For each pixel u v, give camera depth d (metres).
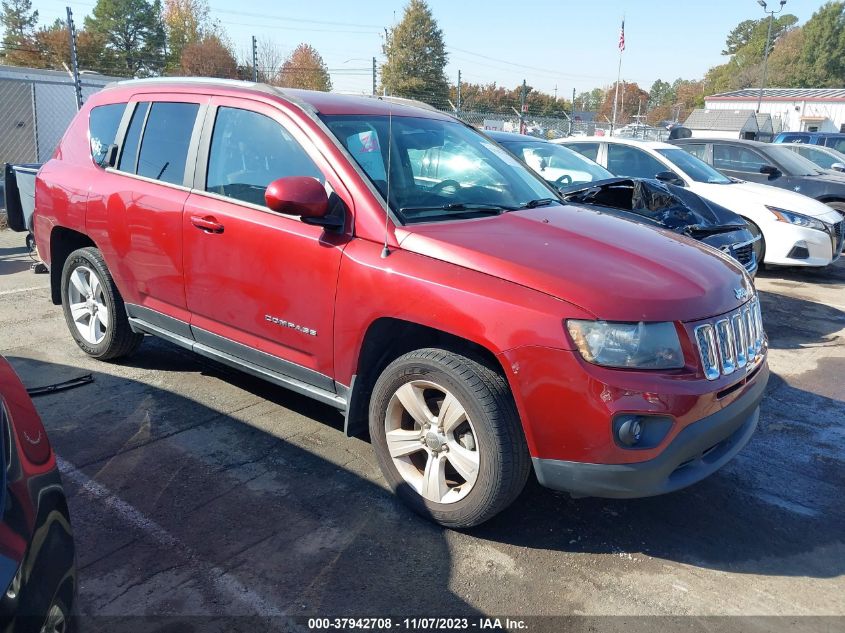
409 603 2.65
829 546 3.13
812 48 76.62
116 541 2.94
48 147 20.42
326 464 3.63
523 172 4.29
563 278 2.77
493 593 2.72
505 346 2.72
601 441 2.64
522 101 18.66
